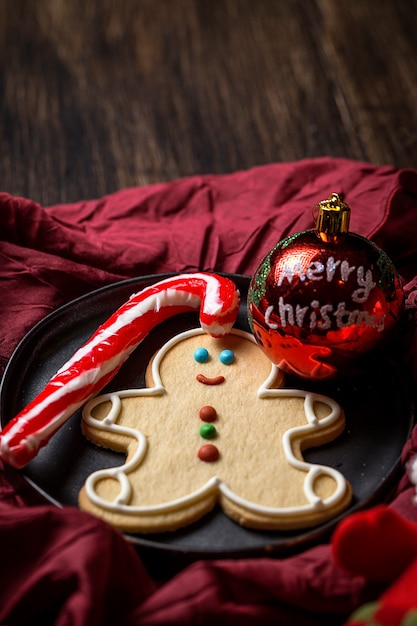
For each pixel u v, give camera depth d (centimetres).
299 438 39
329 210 38
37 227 49
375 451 39
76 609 32
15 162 71
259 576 34
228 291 42
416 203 51
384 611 31
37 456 39
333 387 41
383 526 32
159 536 37
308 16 86
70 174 70
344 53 81
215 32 85
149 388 41
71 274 48
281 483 38
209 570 34
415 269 50
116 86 79
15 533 35
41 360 43
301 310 38
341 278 38
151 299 43
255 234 51
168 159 71
